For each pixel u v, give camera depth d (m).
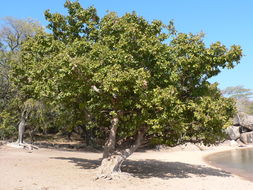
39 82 14.13
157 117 12.47
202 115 12.70
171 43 14.56
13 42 34.78
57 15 15.71
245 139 52.06
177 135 15.02
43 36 15.76
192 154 34.94
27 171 14.42
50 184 11.63
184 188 12.26
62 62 11.62
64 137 47.81
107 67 11.84
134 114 13.30
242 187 13.43
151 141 15.30
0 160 17.97
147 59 13.43
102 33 14.66
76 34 15.96
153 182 13.22
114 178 13.37
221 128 13.89
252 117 55.50
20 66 15.78
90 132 37.31
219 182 14.42
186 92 15.13
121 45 12.80
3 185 11.06
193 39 14.01
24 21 35.22
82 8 15.96
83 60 11.93
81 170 15.61
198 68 14.06
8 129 30.64
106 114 16.14
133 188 11.68
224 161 27.69
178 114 12.81
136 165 20.27
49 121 31.02
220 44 13.96
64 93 13.34
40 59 15.66
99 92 12.95
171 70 13.49
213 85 15.18
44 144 35.03
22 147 26.81
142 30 14.70
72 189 10.97
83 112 17.17
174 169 19.03
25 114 28.05
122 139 16.86
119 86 11.43
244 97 61.53
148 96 11.96
